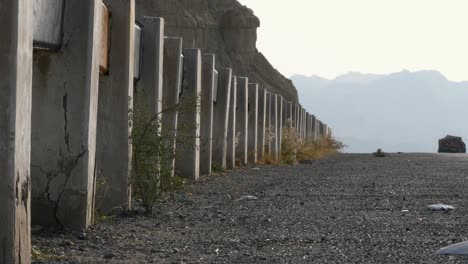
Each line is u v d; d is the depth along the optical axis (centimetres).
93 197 836
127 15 973
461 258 664
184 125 1137
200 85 1719
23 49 564
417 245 741
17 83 552
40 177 797
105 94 979
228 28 6406
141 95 1055
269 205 1145
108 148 979
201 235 807
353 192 1395
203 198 1231
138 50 1201
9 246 552
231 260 651
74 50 795
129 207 985
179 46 1516
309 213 1039
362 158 3381
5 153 549
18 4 550
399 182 1673
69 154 797
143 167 984
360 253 691
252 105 2580
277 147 2908
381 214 1030
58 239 735
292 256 675
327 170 2188
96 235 774
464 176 1920
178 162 1638
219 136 2075
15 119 550
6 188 549
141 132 995
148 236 788
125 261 636
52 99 796
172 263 631
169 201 1144
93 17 798
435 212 1062
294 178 1798
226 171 2033
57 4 768
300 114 4134
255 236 805
